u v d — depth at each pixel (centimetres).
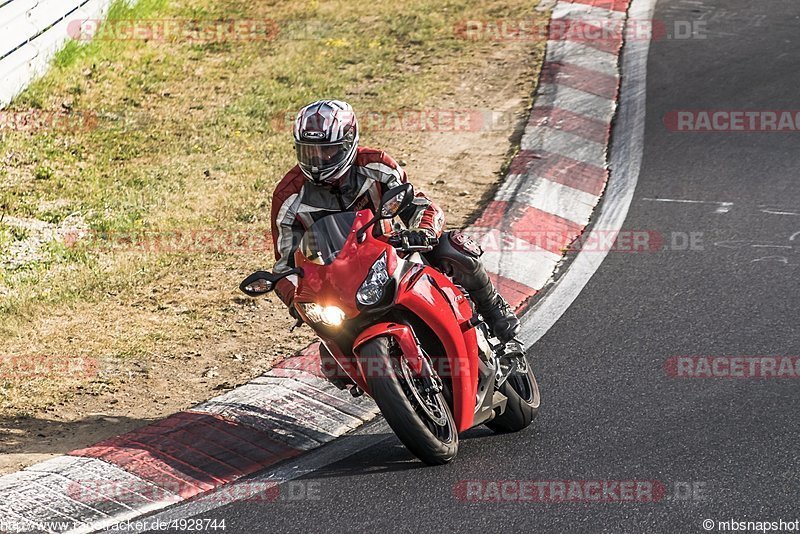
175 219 3522
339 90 4706
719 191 3506
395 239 1992
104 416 2328
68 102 4466
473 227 3288
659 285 2856
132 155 4072
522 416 2155
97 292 3022
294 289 1975
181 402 2386
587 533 1755
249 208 3603
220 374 2519
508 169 3803
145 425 2270
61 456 2109
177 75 4881
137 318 2850
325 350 2061
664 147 3950
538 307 2794
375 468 2033
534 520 1803
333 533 1811
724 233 3173
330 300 1859
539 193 3556
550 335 2616
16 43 4356
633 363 2425
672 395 2248
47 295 2998
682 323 2617
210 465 2069
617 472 1953
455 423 2016
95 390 2456
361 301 1836
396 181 2009
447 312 1945
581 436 2111
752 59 4756
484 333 2148
